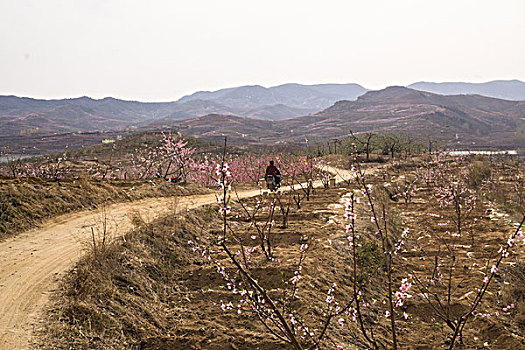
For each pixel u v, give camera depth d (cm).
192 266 1040
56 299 698
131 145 7019
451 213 1908
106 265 859
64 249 967
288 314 713
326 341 693
